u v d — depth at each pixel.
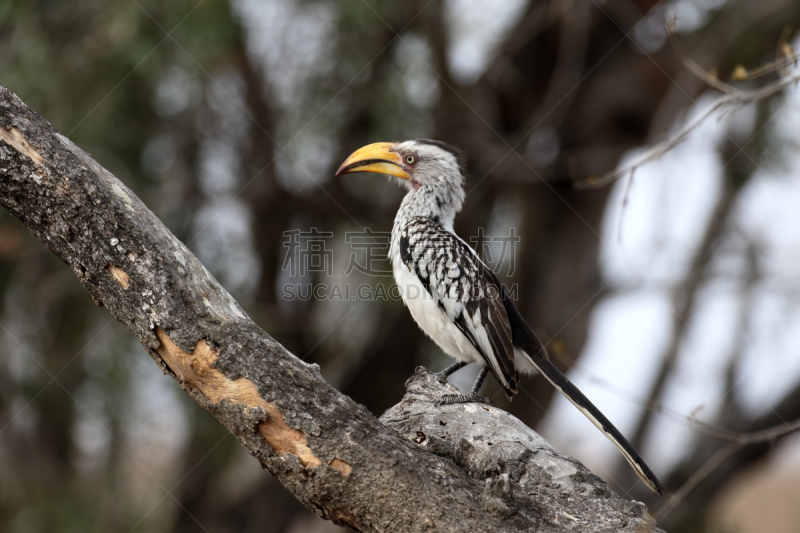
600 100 13.70
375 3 11.48
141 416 12.48
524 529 4.30
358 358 13.48
